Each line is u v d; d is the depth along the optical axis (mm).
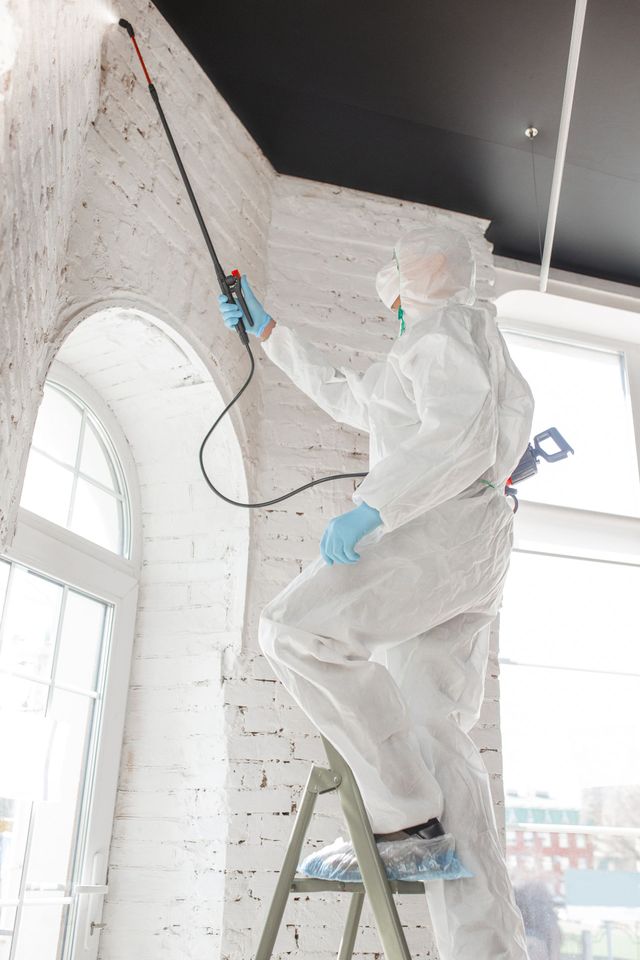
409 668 1559
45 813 2105
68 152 1514
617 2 2400
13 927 1933
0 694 2006
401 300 1777
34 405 1597
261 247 2885
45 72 1179
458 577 1506
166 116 2393
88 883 2189
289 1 2438
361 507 1399
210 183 2592
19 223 1124
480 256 3244
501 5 2422
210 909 2160
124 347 2361
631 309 3668
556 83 2682
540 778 3211
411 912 2297
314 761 2365
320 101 2789
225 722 2340
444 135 2920
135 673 2480
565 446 1935
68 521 2367
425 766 1400
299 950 2170
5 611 2059
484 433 1431
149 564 2582
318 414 2754
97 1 1885
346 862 1376
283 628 1404
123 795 2355
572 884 3053
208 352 2439
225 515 2557
